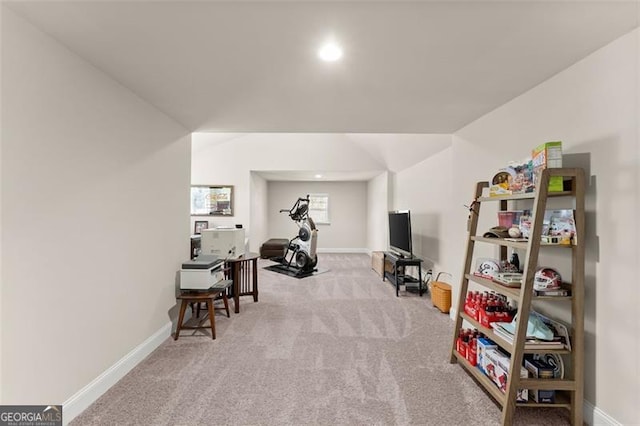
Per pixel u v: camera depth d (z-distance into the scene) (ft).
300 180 26.14
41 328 4.65
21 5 3.96
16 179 4.25
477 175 8.54
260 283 15.34
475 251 8.51
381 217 21.43
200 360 7.27
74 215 5.27
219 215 20.26
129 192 6.86
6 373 4.15
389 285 14.99
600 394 4.88
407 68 5.70
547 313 5.97
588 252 5.09
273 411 5.42
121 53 5.24
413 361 7.26
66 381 5.09
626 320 4.51
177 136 9.21
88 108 5.57
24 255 4.37
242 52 5.17
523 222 5.83
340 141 20.34
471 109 7.80
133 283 7.01
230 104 7.70
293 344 8.18
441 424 5.13
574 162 5.36
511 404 5.00
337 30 4.50
